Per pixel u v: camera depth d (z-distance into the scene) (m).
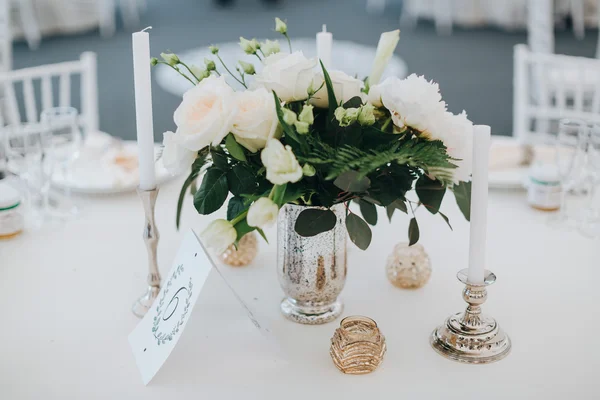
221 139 0.97
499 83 5.18
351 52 5.86
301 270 1.12
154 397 0.98
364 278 1.31
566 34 6.29
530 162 1.76
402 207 1.07
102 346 1.10
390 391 0.99
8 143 1.51
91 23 6.60
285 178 0.89
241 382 1.01
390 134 0.99
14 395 0.98
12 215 1.46
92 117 2.18
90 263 1.37
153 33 6.50
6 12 3.16
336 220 1.06
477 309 1.08
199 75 1.08
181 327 1.01
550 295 1.25
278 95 0.99
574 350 1.08
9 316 1.18
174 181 1.77
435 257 1.39
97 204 1.65
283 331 1.13
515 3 6.50
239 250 1.34
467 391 0.99
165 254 1.41
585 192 1.68
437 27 6.62
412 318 1.17
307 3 7.73
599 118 2.17
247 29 6.65
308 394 0.98
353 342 1.01
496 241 1.46
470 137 1.04
